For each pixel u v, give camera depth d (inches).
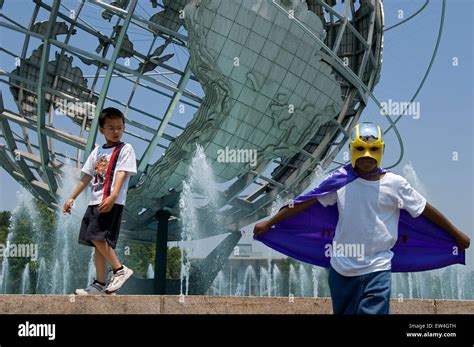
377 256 192.4
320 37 732.7
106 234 260.4
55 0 665.6
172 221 893.2
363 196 194.1
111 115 267.1
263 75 709.3
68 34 758.5
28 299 240.5
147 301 252.8
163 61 749.9
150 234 925.8
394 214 196.5
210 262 877.2
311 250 220.2
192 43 679.7
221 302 261.1
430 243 217.8
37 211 1451.8
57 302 243.3
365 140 192.2
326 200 201.9
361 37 764.6
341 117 788.6
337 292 195.9
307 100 739.4
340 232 195.5
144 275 1701.5
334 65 731.4
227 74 699.4
